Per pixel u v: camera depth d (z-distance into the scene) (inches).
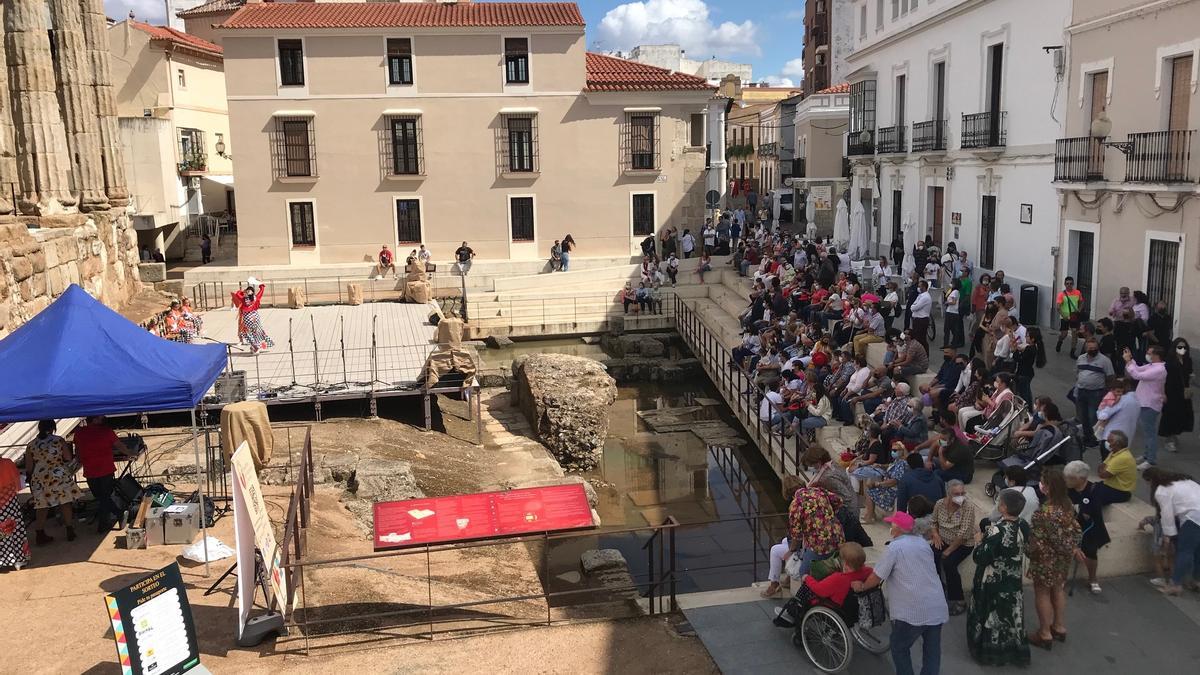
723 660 349.7
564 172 1494.8
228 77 1421.0
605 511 712.4
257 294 978.1
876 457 546.3
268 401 758.5
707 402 1020.5
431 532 392.5
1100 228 780.6
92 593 400.5
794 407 714.2
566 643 366.6
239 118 1433.3
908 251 1207.6
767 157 2576.3
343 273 1456.7
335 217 1469.0
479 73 1456.7
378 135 1456.7
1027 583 414.6
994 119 968.3
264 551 367.9
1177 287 679.7
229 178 1923.0
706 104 1510.8
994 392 539.8
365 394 783.1
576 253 1518.2
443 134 1466.5
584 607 423.2
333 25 1416.1
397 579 439.5
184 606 316.5
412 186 1472.7
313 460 616.4
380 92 1445.6
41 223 933.2
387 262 1445.6
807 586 349.7
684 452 855.1
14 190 887.7
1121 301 667.4
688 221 1531.7
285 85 1432.1
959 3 1014.4
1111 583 409.1
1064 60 826.8
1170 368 530.0
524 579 483.2
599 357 1182.3
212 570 423.8
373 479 593.9
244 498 357.7
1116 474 427.8
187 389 416.2
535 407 830.5
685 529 664.4
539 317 1309.1
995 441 521.0
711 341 1107.9
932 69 1117.7
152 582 308.2
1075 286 835.4
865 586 328.5
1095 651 354.9
